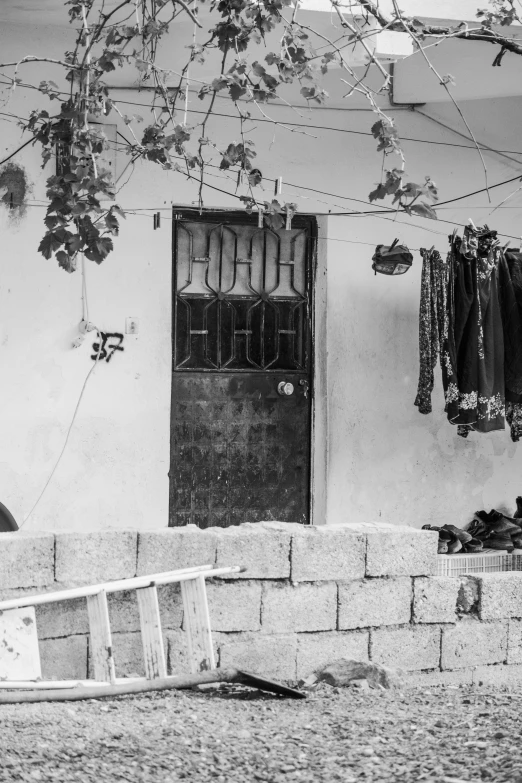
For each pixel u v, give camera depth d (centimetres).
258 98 599
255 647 579
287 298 917
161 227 866
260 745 440
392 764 411
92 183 560
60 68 816
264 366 913
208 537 571
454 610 627
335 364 920
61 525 840
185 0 673
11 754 404
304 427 925
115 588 529
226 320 905
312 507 927
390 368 934
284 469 920
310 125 903
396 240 875
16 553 526
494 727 465
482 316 848
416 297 939
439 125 938
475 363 845
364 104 908
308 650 591
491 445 966
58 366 840
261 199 894
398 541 611
